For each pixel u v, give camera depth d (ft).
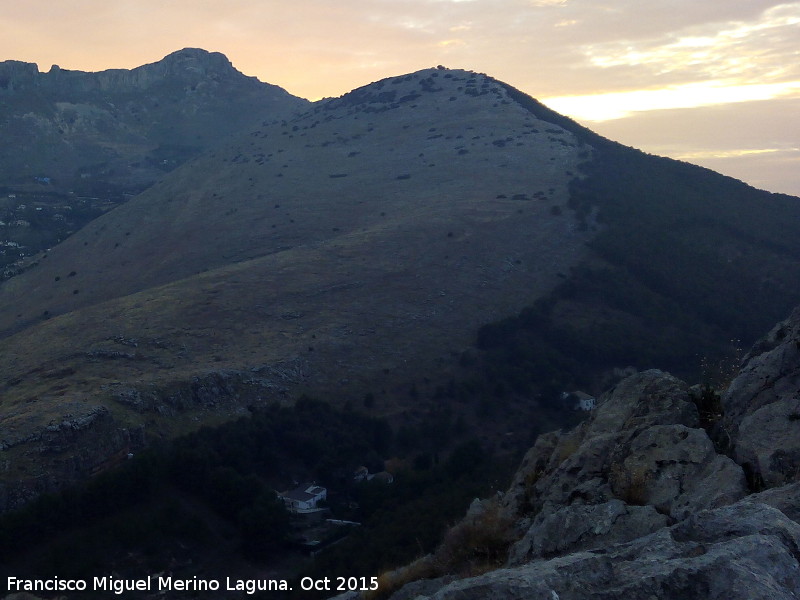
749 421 26.04
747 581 14.02
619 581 15.23
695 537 16.81
